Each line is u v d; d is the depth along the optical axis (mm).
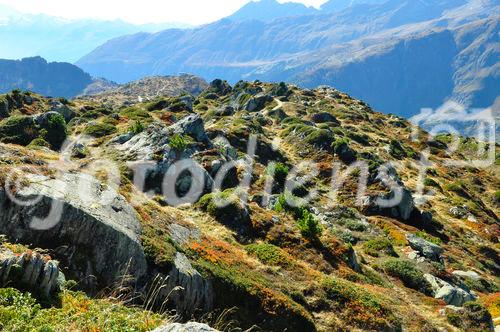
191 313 19672
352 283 29141
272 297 22391
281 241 32188
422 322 26797
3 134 50938
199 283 20359
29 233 16969
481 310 30281
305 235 33719
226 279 21859
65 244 17344
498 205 100062
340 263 32188
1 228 16688
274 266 27156
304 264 29672
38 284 14172
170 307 18906
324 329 23016
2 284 13570
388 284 33375
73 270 17047
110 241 18203
